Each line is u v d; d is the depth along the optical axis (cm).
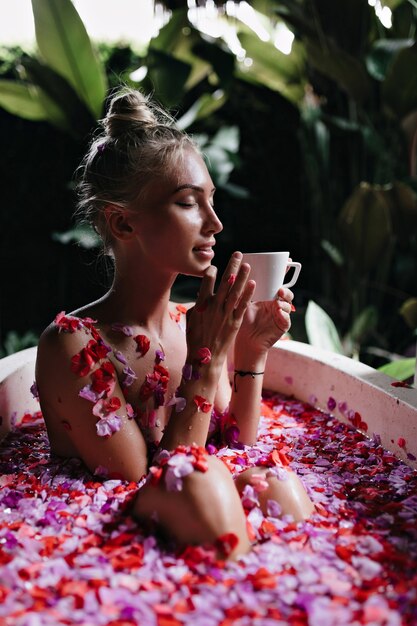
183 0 392
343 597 102
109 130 147
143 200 141
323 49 332
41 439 172
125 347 147
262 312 157
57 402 141
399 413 156
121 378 145
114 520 124
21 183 428
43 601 100
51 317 442
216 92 392
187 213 141
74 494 134
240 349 158
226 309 138
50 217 432
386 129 367
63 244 434
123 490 135
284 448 164
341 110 384
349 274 374
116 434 138
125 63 423
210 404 139
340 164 385
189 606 99
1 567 108
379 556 113
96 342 142
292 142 421
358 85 340
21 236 433
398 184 324
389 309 401
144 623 95
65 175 429
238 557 112
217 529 112
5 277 436
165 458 123
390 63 315
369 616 95
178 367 155
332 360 191
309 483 143
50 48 341
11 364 182
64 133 424
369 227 335
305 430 178
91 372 139
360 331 329
